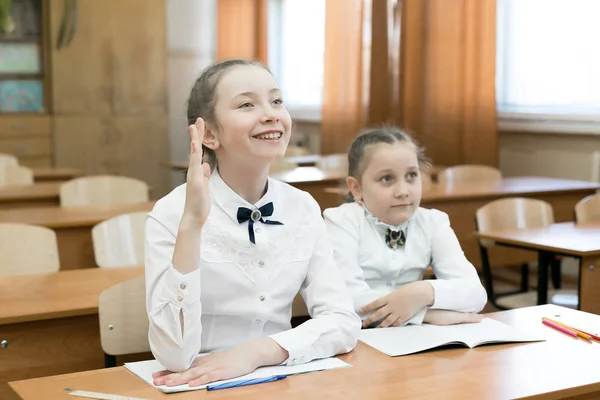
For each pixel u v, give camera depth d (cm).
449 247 206
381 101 630
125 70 708
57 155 691
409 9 590
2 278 244
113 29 701
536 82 536
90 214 357
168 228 150
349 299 162
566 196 450
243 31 793
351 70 657
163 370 142
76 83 693
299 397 128
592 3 492
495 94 538
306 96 779
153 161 725
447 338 163
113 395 129
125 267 262
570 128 500
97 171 706
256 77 152
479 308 193
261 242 155
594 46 492
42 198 425
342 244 204
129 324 191
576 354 154
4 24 666
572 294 338
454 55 562
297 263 160
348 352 155
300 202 164
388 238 207
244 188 157
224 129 151
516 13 547
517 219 352
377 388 133
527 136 543
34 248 265
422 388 133
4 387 210
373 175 204
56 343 216
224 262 153
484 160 545
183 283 138
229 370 138
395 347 157
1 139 671
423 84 584
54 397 128
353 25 653
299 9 782
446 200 414
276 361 145
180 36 775
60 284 238
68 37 686
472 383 136
